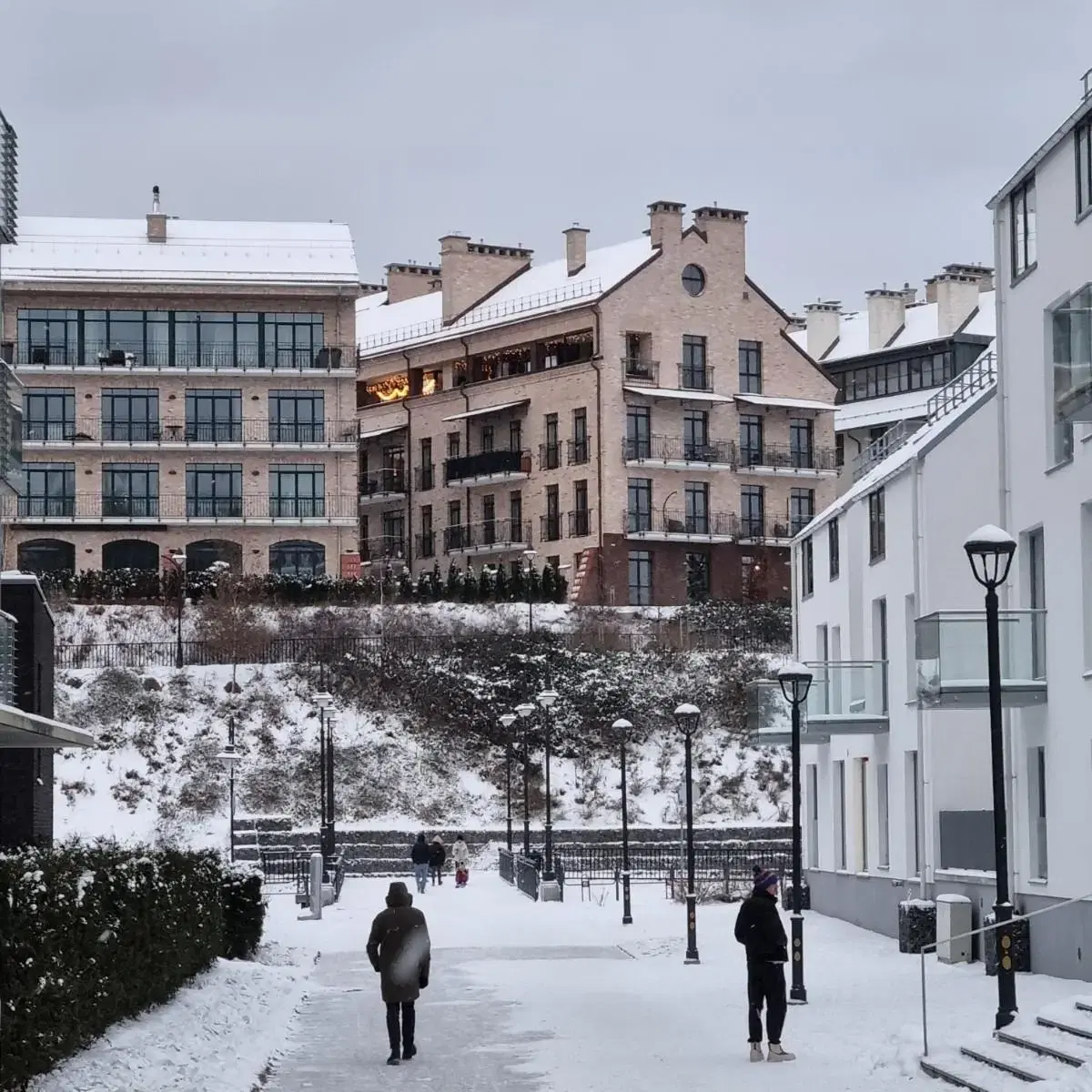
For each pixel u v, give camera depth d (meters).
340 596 79.12
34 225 85.50
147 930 22.39
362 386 96.31
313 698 61.53
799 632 47.47
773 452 87.75
